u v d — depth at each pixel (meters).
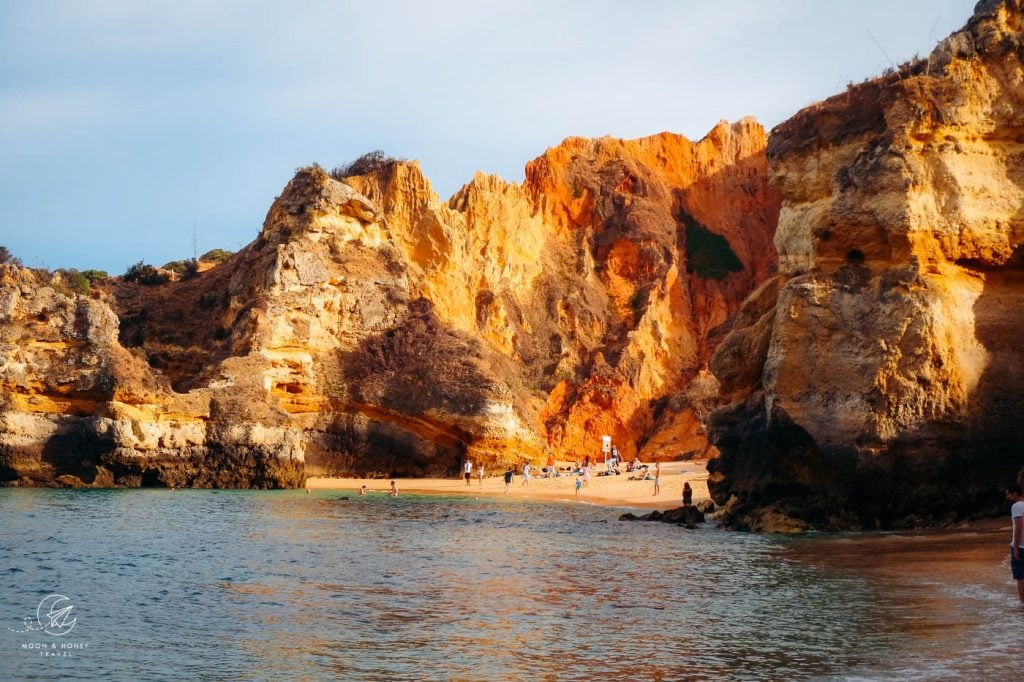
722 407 42.97
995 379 36.28
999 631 18.45
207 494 56.31
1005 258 37.34
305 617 22.41
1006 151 38.03
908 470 35.44
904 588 23.16
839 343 37.19
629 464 79.19
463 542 35.66
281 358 72.00
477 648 19.23
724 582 25.88
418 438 73.94
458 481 69.75
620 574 27.75
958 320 36.34
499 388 74.06
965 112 37.56
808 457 37.25
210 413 62.38
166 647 19.98
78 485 58.62
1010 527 33.22
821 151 40.47
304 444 71.38
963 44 38.34
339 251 77.25
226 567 29.45
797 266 40.53
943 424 35.47
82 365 60.38
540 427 83.50
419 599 24.30
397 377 74.88
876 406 35.62
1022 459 35.75
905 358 35.56
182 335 79.06
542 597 24.36
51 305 60.88
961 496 35.56
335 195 77.81
